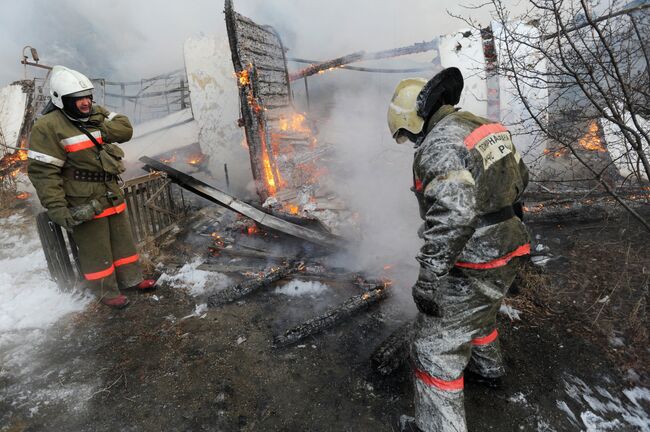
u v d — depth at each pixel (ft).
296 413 6.99
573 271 10.96
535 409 6.81
